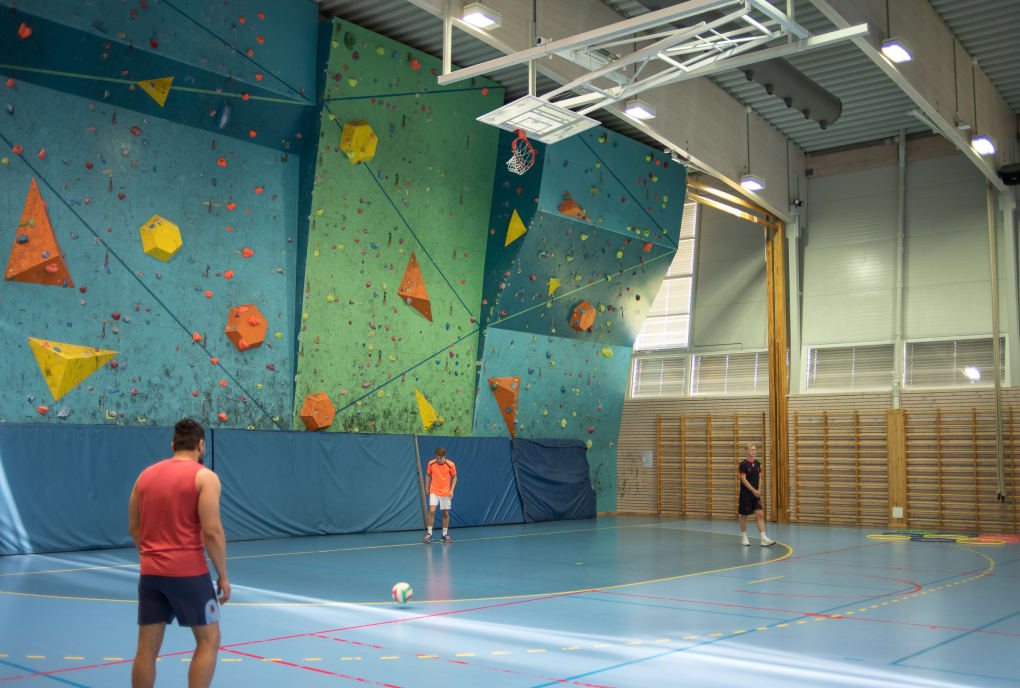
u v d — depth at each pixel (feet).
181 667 17.42
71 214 40.45
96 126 41.19
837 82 57.47
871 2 41.45
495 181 56.85
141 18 40.68
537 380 61.36
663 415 71.72
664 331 75.77
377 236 50.90
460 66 53.01
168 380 43.52
